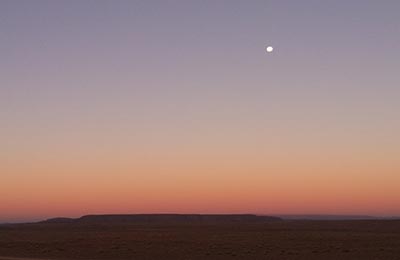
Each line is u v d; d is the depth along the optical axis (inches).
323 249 2209.6
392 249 2192.4
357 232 3656.5
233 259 1994.3
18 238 3105.3
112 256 2110.0
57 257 2070.6
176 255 2113.7
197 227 5374.0
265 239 2790.4
